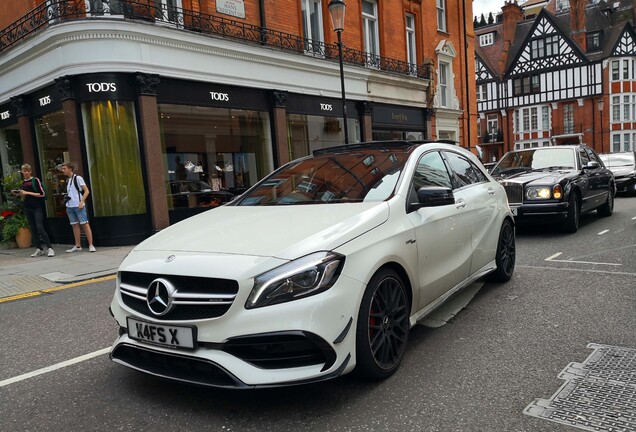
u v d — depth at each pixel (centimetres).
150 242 337
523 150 1007
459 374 322
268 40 1345
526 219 830
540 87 4616
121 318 306
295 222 320
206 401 300
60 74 1020
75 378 349
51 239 1195
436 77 2078
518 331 396
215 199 1223
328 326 265
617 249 700
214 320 263
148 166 1052
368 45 1780
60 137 1135
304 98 1462
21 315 540
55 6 1025
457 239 420
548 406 275
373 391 302
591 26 4509
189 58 1125
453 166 475
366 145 461
